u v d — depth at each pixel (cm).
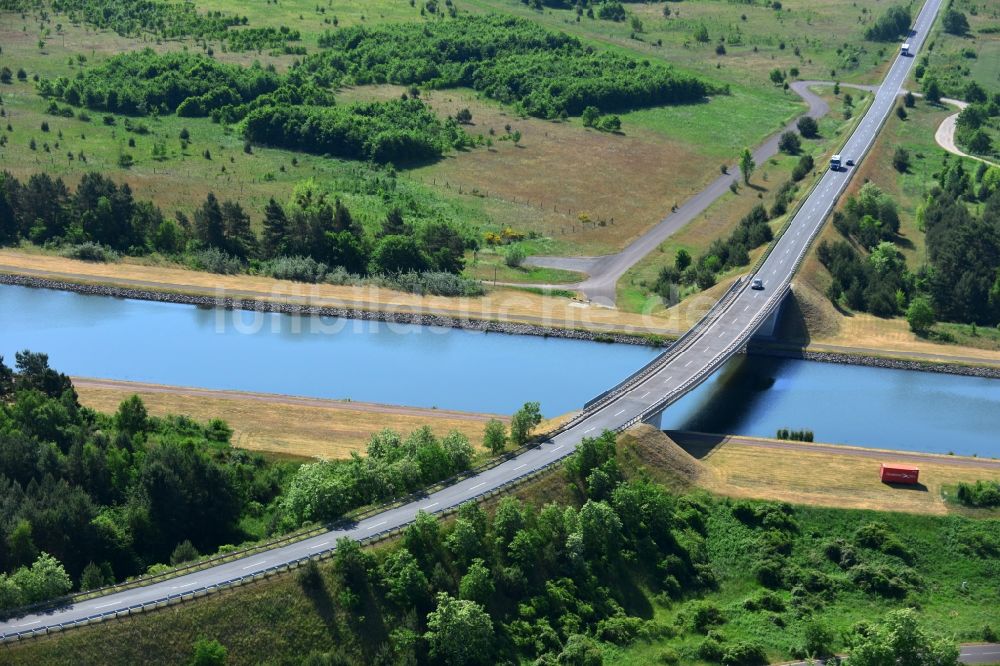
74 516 19050
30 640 16062
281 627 17062
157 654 16375
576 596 19050
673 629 18725
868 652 16962
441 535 18925
